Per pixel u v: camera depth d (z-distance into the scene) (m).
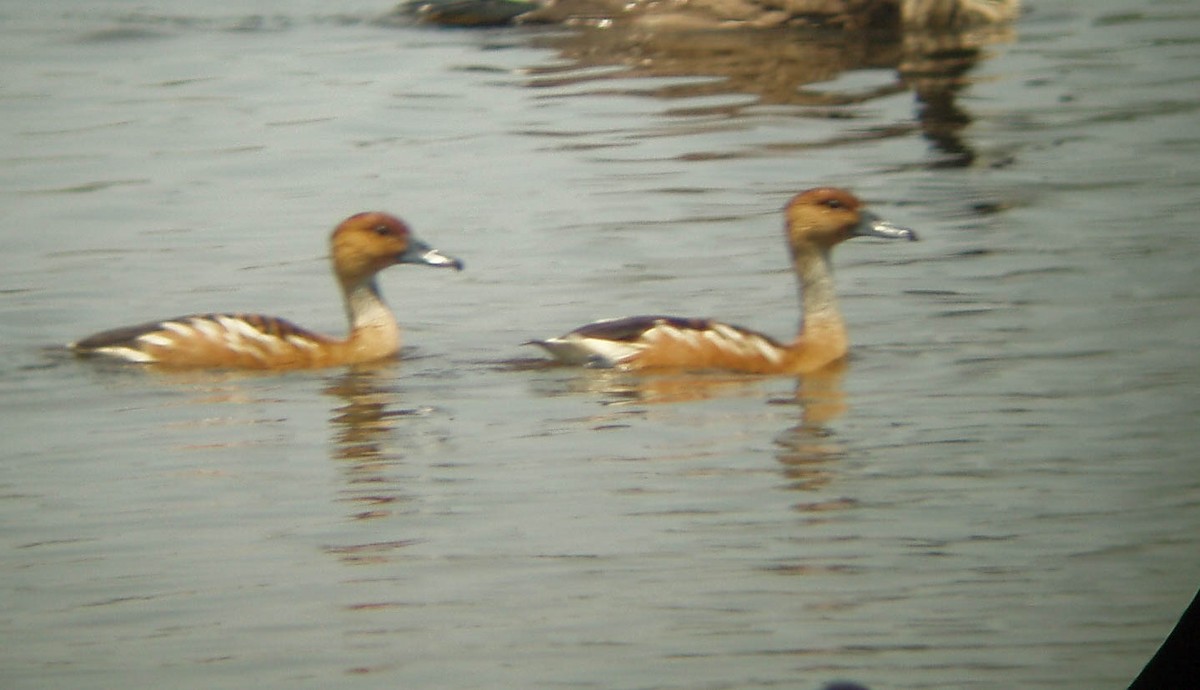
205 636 11.89
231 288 20.42
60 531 13.55
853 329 18.30
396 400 16.55
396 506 13.92
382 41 34.88
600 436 15.40
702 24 34.91
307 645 11.72
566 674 11.27
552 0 36.03
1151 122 26.78
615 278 20.25
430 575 12.72
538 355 17.83
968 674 11.12
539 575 12.66
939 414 15.70
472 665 11.39
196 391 16.89
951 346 17.58
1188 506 13.49
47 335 18.67
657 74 31.33
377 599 12.36
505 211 23.09
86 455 15.13
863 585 12.38
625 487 14.20
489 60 32.81
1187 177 23.61
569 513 13.70
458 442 15.32
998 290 19.27
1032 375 16.59
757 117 28.02
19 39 35.47
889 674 11.15
